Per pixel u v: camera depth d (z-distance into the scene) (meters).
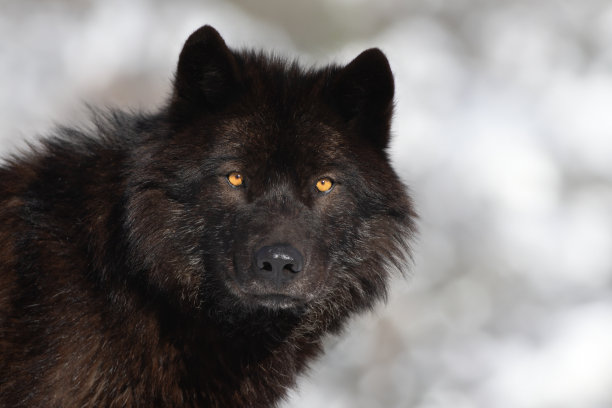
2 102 20.81
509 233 19.78
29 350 6.96
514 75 25.84
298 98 7.53
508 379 16.83
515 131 22.34
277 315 7.81
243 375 7.71
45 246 7.16
